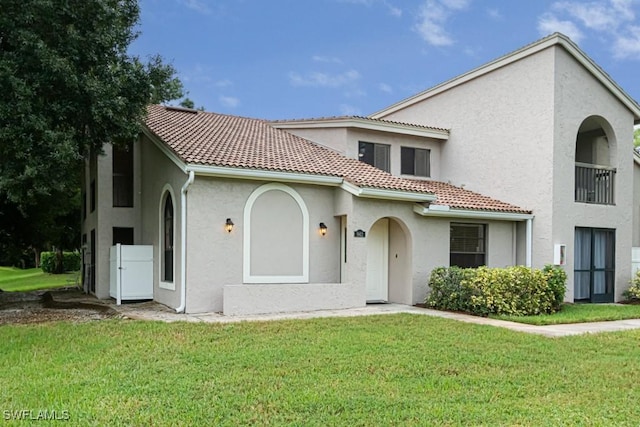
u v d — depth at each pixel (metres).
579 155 20.81
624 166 19.08
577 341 9.85
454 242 16.59
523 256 17.47
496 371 7.64
